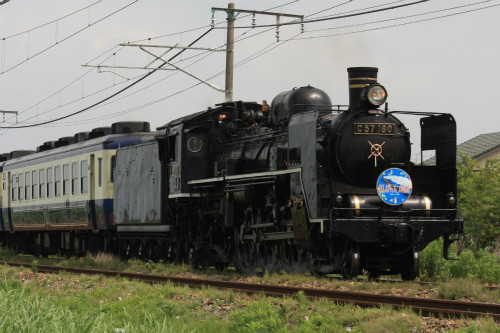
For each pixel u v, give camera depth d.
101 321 15.61
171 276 30.84
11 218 56.97
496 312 18.17
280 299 21.41
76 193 45.62
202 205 34.78
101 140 43.44
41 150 55.88
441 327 16.19
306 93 29.64
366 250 27.34
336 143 26.81
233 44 43.50
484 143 72.94
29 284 29.34
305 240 27.11
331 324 17.17
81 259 42.06
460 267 29.00
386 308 18.48
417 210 26.80
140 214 38.56
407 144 27.69
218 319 19.52
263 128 31.94
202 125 35.31
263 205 30.69
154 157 37.12
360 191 27.25
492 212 44.97
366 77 27.31
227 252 33.56
